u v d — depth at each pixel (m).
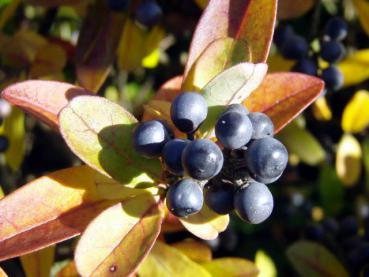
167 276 0.15
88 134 0.12
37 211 0.12
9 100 0.12
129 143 0.12
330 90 0.19
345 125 0.21
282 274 0.22
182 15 0.20
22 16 0.23
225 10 0.13
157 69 0.24
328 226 0.20
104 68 0.18
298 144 0.21
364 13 0.19
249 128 0.11
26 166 0.23
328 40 0.19
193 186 0.11
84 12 0.20
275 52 0.21
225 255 0.21
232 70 0.11
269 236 0.23
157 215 0.12
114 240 0.12
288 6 0.17
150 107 0.12
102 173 0.12
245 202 0.11
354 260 0.19
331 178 0.22
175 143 0.11
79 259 0.11
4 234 0.12
